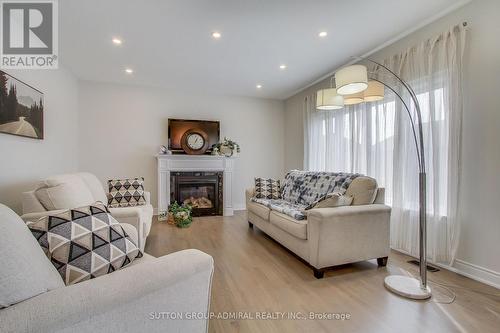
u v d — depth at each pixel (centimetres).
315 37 292
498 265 212
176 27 268
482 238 222
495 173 214
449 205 242
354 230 240
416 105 220
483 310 179
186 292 100
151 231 382
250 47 317
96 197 276
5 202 235
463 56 234
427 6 236
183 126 497
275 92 523
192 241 335
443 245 250
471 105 229
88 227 121
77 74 413
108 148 461
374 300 193
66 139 387
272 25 265
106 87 457
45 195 199
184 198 494
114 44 306
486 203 220
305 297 197
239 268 250
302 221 258
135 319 86
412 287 205
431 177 259
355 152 362
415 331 157
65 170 383
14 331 64
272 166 575
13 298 71
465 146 234
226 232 380
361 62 353
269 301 191
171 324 97
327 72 405
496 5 212
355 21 260
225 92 522
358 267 254
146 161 483
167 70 395
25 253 79
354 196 269
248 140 556
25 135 264
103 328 79
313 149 469
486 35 219
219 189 503
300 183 363
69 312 71
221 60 356
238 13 244
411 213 280
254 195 409
